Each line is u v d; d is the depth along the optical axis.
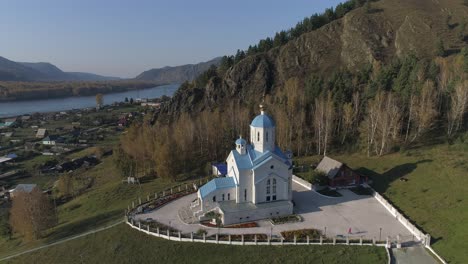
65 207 97.56
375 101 99.50
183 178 100.81
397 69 117.06
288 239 57.41
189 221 65.94
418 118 95.31
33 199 76.44
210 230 62.06
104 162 149.38
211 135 115.69
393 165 87.19
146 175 110.12
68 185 113.06
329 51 183.50
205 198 67.06
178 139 109.62
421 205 67.06
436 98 100.62
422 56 148.50
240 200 68.06
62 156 170.75
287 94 126.69
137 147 109.12
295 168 95.75
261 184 67.81
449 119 94.12
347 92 114.06
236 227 62.78
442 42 144.00
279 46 195.25
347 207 71.12
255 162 67.69
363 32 178.62
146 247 59.38
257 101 157.75
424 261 51.03
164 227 63.84
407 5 192.50
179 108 178.50
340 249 54.78
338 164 83.44
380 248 54.28
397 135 101.12
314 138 111.81
